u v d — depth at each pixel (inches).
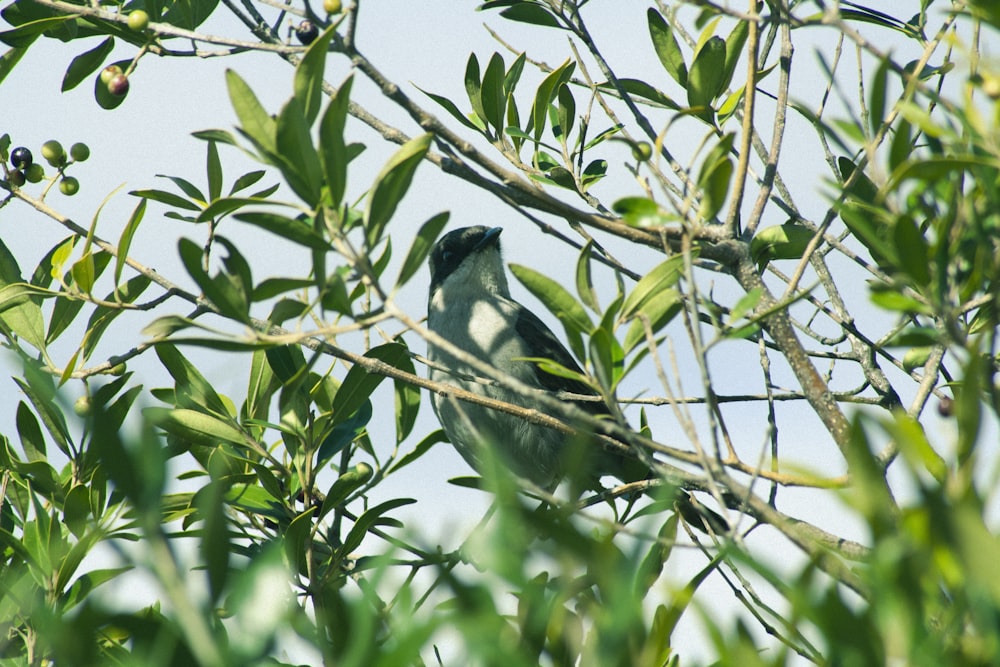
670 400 172.7
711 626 92.5
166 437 307.7
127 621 85.3
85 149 306.0
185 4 299.4
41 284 299.7
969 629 88.6
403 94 238.4
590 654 96.2
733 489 167.0
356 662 87.1
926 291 143.6
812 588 87.0
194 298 288.7
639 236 251.4
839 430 223.9
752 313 240.2
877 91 176.7
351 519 314.2
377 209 185.5
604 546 90.7
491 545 89.1
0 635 170.1
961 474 91.1
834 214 242.1
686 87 297.0
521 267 208.7
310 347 269.7
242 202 197.2
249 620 84.9
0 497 247.6
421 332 184.1
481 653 91.7
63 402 99.7
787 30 283.4
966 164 139.8
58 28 307.1
